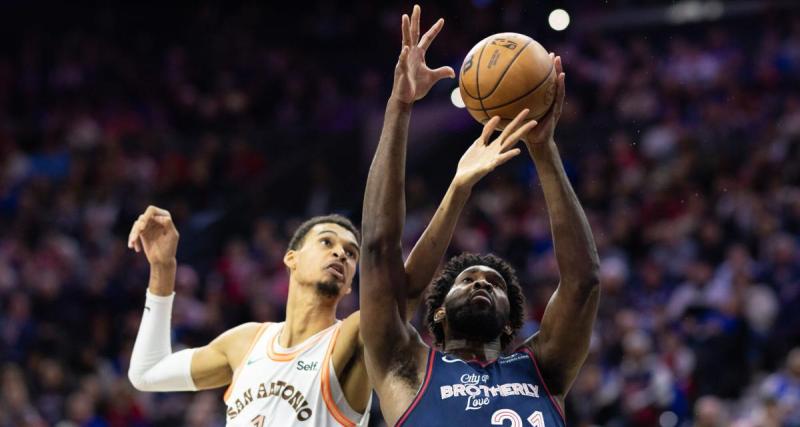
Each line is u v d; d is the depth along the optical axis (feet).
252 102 67.87
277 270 48.75
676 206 45.14
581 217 14.79
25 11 74.28
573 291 14.48
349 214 56.24
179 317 44.78
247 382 16.43
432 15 63.87
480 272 15.17
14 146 62.90
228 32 72.84
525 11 60.23
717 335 35.17
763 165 45.39
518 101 14.71
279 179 61.11
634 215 45.47
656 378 33.22
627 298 40.37
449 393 13.94
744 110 51.78
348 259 17.07
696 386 33.94
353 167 62.34
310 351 16.28
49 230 54.85
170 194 58.70
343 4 73.92
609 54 57.88
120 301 48.26
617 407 32.96
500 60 14.83
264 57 70.69
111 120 66.69
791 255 38.75
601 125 54.03
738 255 38.65
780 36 59.88
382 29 71.10
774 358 35.35
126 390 38.78
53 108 68.74
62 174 62.13
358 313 16.38
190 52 71.87
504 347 15.79
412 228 48.65
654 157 49.67
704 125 51.01
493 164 14.10
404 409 13.92
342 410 15.99
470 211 49.14
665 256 42.29
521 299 16.12
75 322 47.03
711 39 59.21
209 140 62.13
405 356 14.33
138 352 18.15
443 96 61.67
